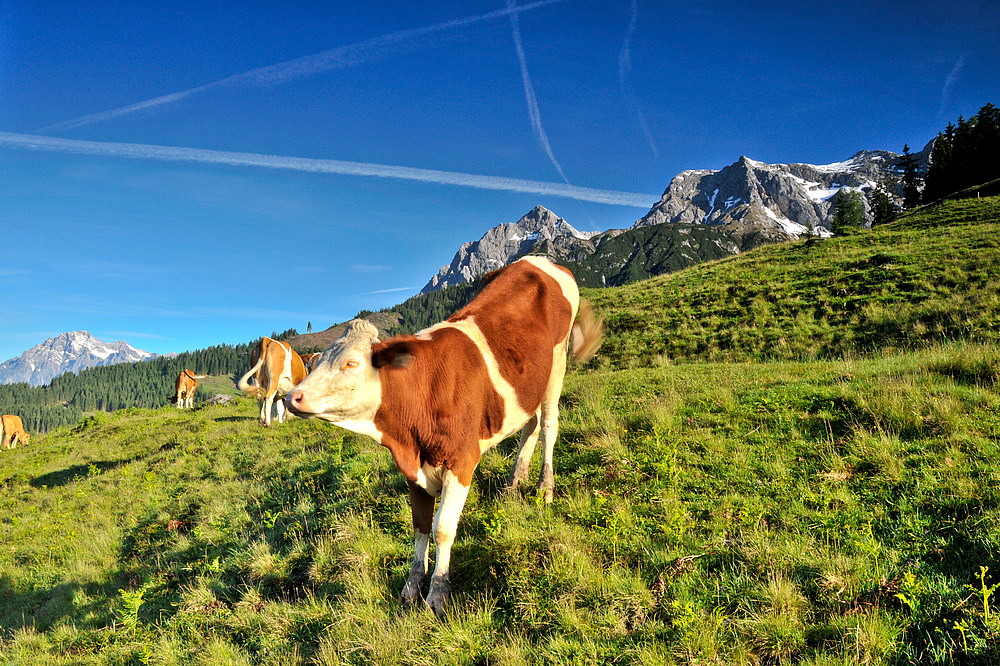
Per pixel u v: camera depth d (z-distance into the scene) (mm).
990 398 6605
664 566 4547
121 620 6652
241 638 5375
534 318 5457
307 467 9211
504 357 4969
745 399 7980
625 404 8914
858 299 17406
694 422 7371
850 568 4082
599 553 4906
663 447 6492
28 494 14406
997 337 12023
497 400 4812
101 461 16516
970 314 13742
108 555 9008
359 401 3994
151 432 18594
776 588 3945
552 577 4605
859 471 5582
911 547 4297
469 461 4562
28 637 6898
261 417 15109
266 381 14633
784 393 7953
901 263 19781
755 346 16266
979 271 16938
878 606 3781
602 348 18734
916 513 4656
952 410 6324
